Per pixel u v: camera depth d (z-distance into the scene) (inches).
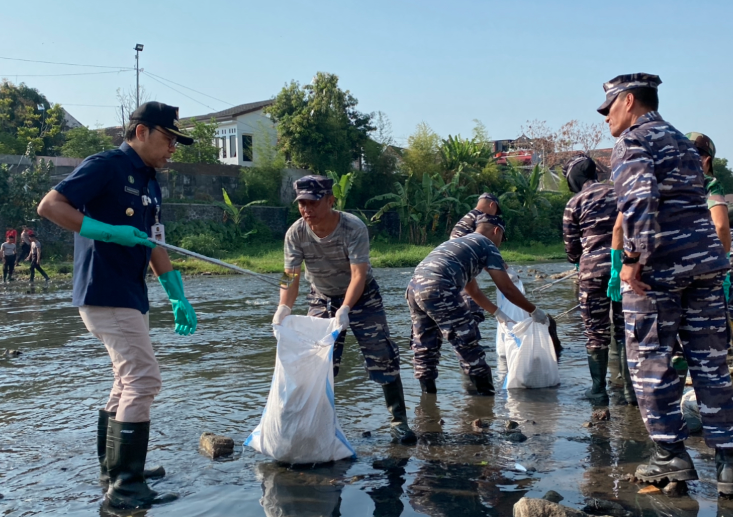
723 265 103.7
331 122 1192.2
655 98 111.3
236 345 253.4
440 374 199.9
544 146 1561.3
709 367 104.4
